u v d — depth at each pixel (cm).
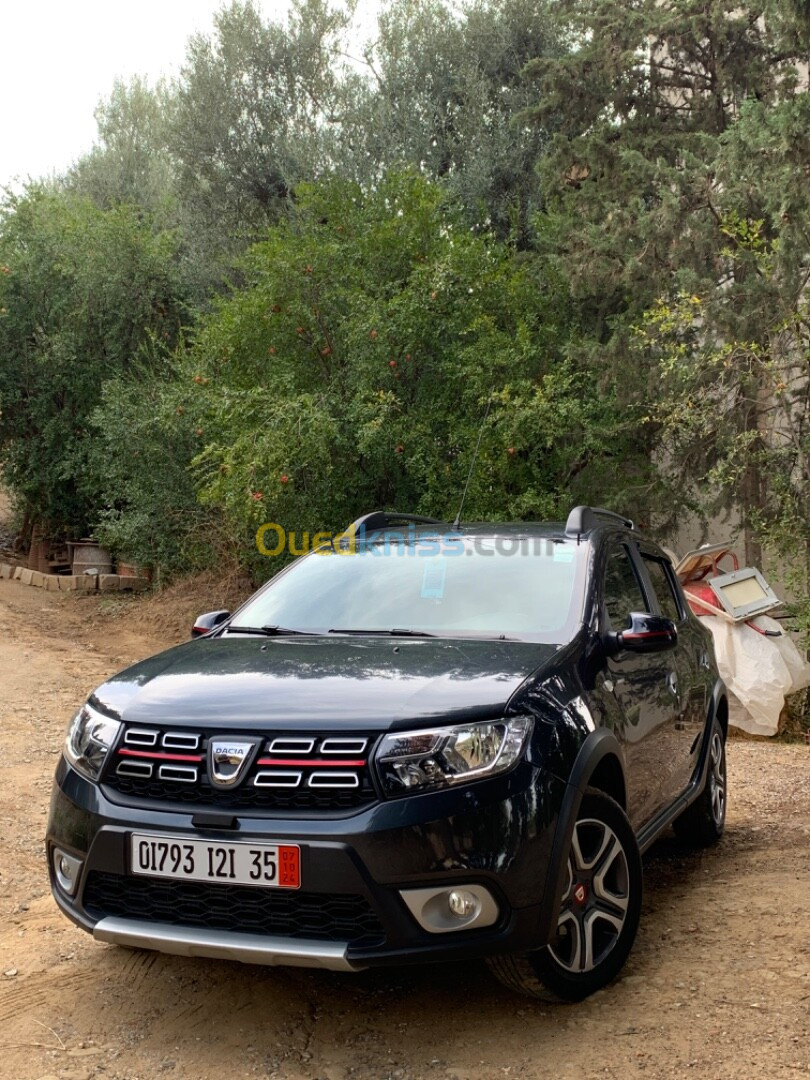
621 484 1231
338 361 1245
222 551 1497
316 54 2062
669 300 1112
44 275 1942
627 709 394
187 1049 321
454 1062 305
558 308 1339
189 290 1975
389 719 308
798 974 353
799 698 1053
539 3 1866
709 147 1123
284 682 337
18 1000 360
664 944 392
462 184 1753
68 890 339
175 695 339
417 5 1955
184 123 2073
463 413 1176
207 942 300
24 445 1984
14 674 1085
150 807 316
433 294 1116
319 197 1288
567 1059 303
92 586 1795
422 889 294
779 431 1098
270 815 302
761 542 1084
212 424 1305
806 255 982
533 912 306
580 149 1409
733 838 570
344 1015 339
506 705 319
